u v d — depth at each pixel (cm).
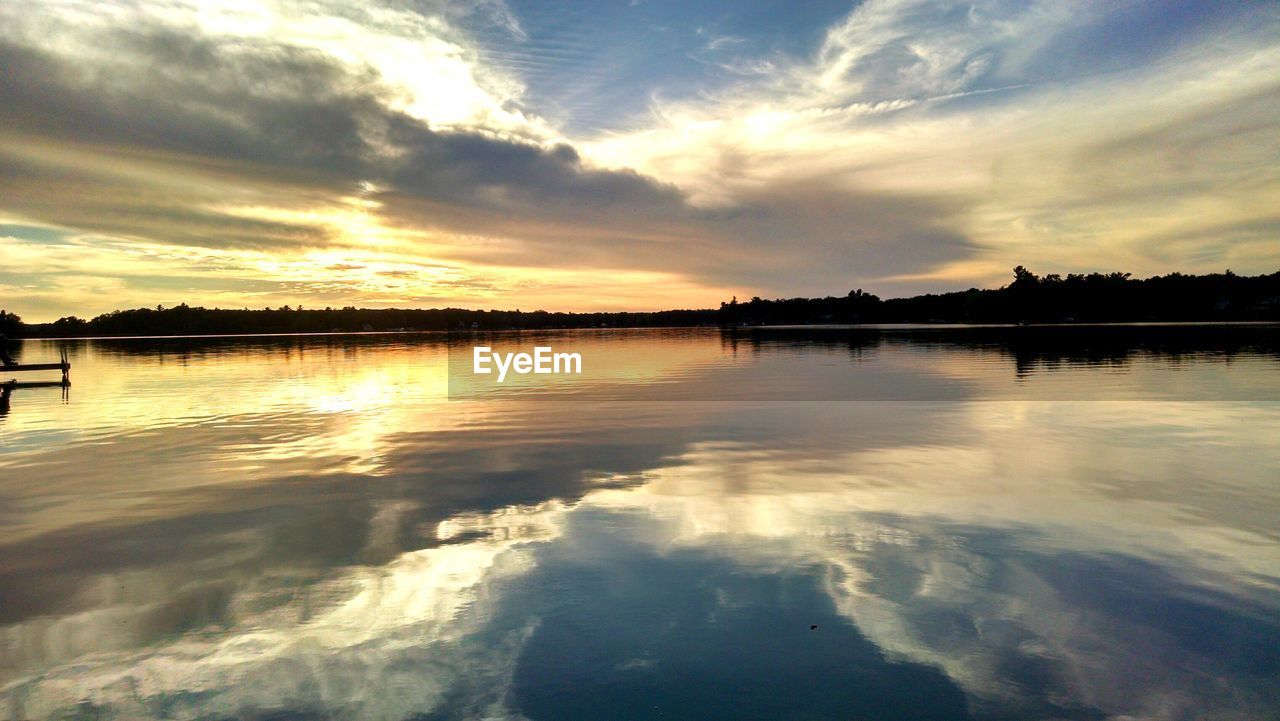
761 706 317
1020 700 318
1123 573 462
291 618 415
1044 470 773
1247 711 307
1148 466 787
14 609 434
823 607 417
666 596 438
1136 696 320
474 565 498
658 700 323
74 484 770
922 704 317
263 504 676
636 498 679
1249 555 493
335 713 314
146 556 528
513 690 332
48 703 328
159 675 352
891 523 580
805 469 798
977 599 425
